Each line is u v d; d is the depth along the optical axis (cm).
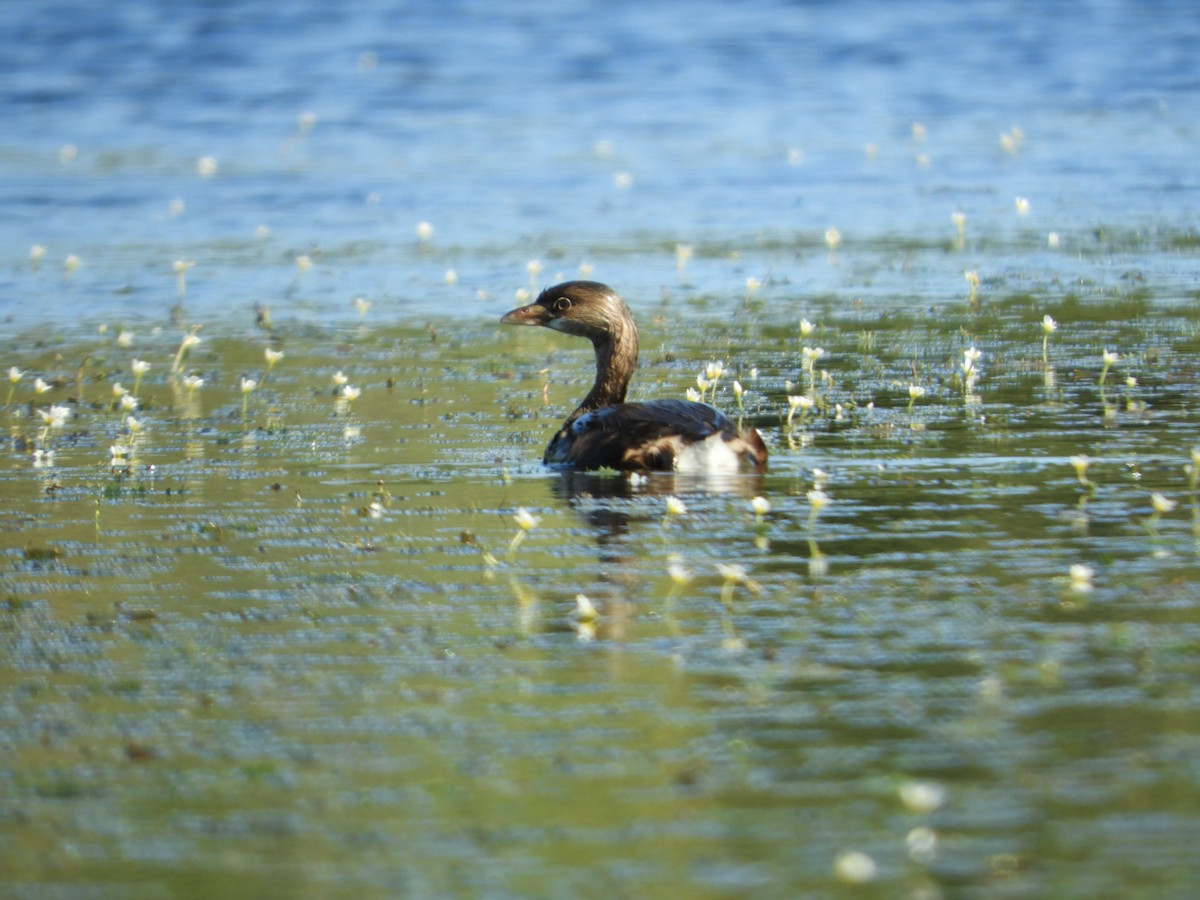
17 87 4784
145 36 5500
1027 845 756
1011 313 2319
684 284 2630
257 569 1211
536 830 785
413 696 949
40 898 735
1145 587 1105
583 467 1530
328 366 2114
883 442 1591
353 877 746
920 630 1034
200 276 2802
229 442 1681
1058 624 1037
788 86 4788
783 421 1711
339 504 1408
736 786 823
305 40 5478
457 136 4191
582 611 1075
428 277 2767
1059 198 3325
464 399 1902
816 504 1339
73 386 2017
